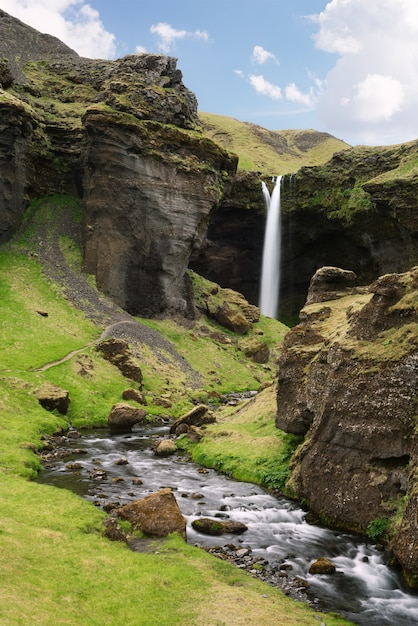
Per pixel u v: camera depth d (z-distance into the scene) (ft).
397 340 72.90
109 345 189.67
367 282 319.68
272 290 351.25
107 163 254.06
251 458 98.73
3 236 253.65
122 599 45.68
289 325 349.82
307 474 77.56
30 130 276.62
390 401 69.15
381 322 77.15
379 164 313.73
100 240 252.42
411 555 55.06
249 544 65.16
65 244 264.52
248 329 290.97
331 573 57.77
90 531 61.62
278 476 89.25
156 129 264.11
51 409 139.85
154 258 259.39
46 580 46.47
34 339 185.57
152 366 201.05
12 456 93.25
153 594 47.19
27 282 229.04
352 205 306.96
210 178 280.72
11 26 403.34
